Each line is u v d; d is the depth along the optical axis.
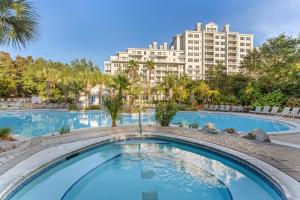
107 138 8.80
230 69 77.94
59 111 26.00
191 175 5.79
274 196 4.28
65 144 7.62
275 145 7.35
